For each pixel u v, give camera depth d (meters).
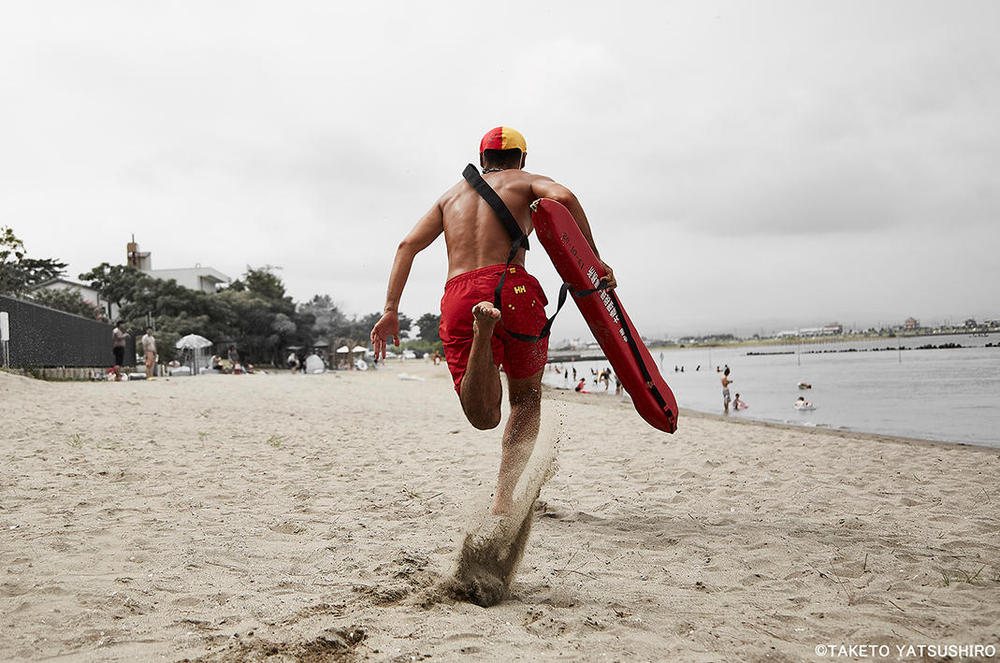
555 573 3.35
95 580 3.00
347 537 3.93
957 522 4.55
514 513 3.30
